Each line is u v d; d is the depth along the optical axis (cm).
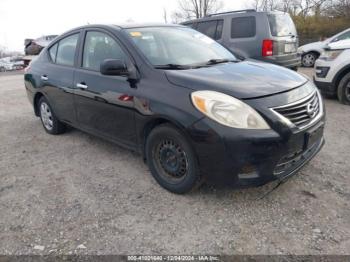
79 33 421
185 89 280
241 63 357
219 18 761
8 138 511
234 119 253
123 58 340
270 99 264
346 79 592
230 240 244
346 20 2472
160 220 272
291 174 274
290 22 756
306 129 274
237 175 260
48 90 465
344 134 450
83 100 394
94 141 471
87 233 260
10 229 270
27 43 1884
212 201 294
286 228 254
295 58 766
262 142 250
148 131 320
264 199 294
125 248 241
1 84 1286
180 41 377
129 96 321
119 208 292
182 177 297
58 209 295
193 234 253
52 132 507
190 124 266
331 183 316
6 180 360
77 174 365
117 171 366
